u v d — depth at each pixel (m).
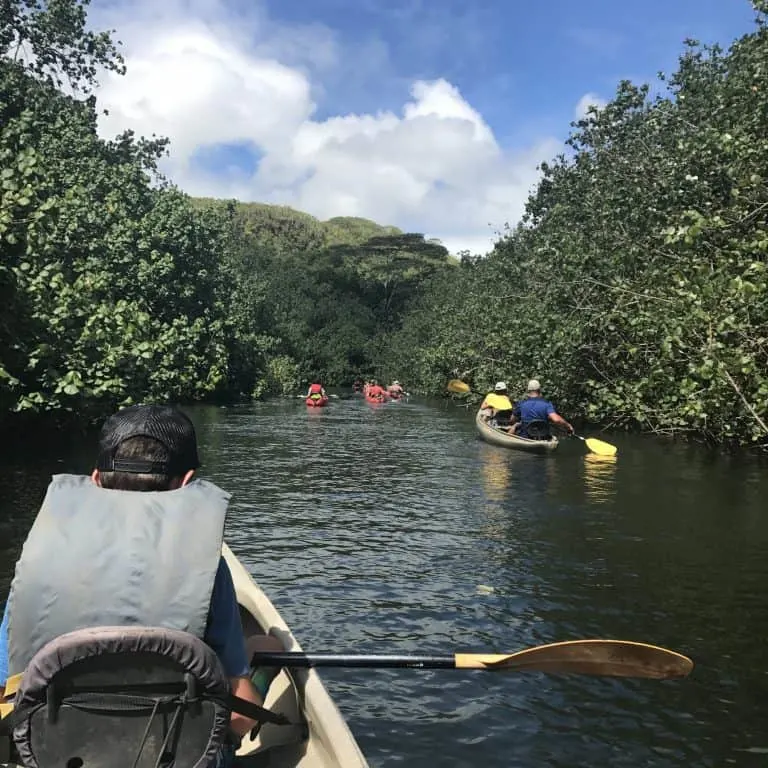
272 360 41.97
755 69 12.98
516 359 20.56
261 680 2.87
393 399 34.88
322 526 7.89
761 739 3.74
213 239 30.30
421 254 103.06
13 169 10.51
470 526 7.91
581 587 5.92
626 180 16.98
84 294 12.59
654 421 15.20
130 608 1.99
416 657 3.02
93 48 25.94
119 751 1.90
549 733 3.79
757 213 11.88
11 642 2.00
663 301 12.60
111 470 2.23
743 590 5.85
